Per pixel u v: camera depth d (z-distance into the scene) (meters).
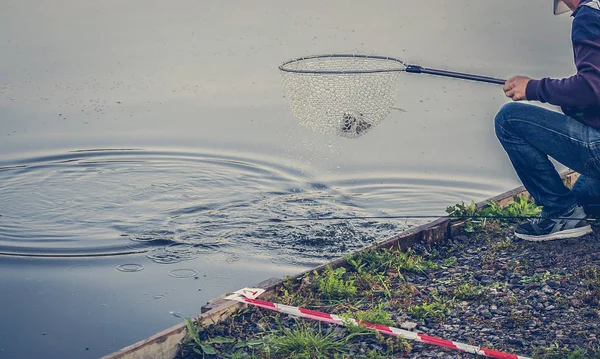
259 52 15.90
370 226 8.77
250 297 6.22
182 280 7.47
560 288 6.34
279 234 8.58
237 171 10.43
